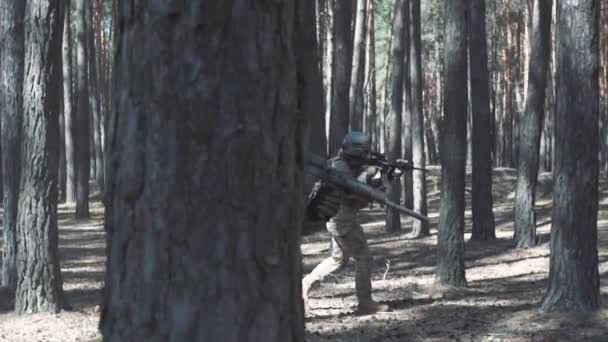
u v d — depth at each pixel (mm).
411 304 10086
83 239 21969
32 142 9969
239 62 1963
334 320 8953
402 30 22344
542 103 17188
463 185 11547
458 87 11477
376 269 14891
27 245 9984
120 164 2018
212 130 1950
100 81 41281
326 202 7551
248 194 1979
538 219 25234
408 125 25094
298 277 2131
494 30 48344
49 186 10086
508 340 7684
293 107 2080
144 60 1975
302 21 2186
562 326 8172
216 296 1958
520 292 11156
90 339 8508
